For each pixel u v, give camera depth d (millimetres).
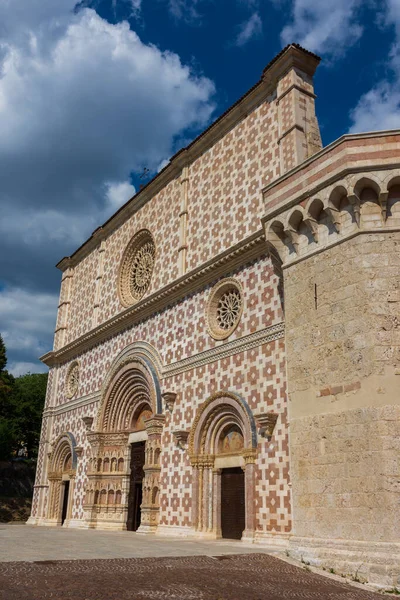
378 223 16828
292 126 25047
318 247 18188
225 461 24859
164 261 33562
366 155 17156
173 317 30922
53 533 25781
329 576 14148
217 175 30438
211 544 20672
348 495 15148
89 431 36938
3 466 62844
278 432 21688
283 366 22344
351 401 15789
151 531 27562
